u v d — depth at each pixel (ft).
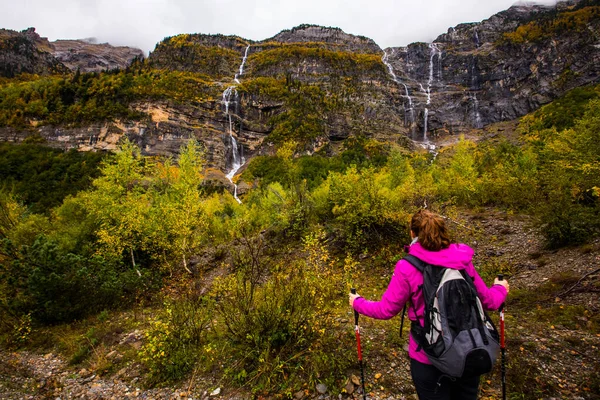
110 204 35.40
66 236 37.01
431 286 6.31
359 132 381.40
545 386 9.80
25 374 15.02
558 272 18.31
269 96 416.26
